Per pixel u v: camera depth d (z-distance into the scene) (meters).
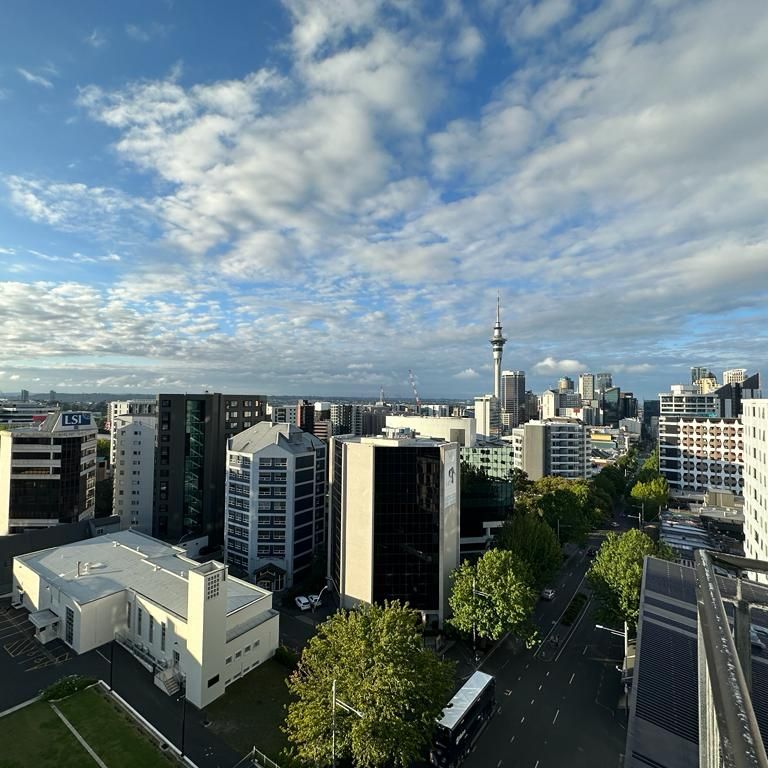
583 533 116.50
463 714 51.03
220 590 58.88
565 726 56.34
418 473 78.25
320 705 45.03
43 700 55.09
